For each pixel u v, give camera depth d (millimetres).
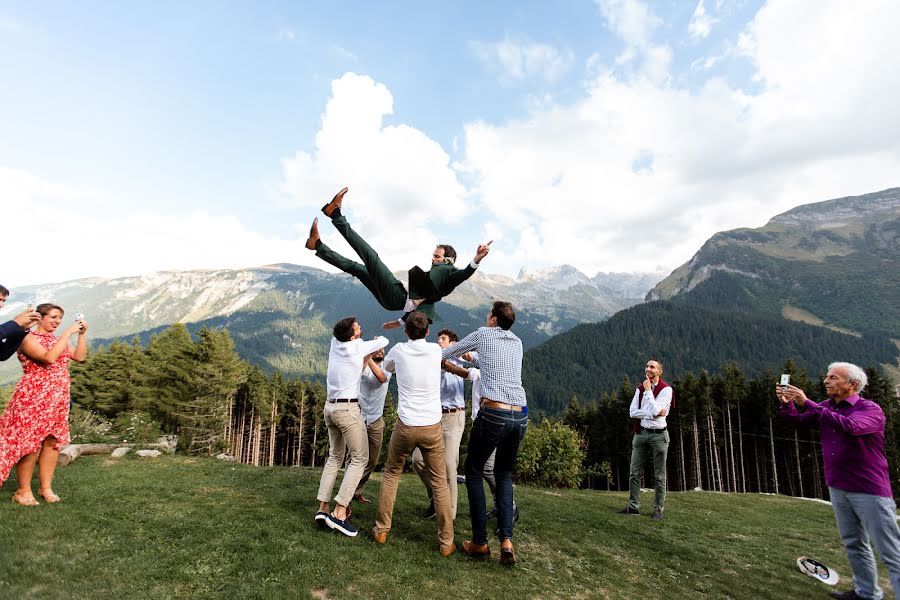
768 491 45281
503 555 4656
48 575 3424
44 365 5094
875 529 4684
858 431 4746
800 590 5176
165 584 3498
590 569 5047
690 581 5125
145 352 44344
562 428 22219
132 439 13805
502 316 5246
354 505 6359
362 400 6195
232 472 8734
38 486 6238
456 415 6098
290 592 3518
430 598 3744
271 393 57625
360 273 4688
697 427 47875
